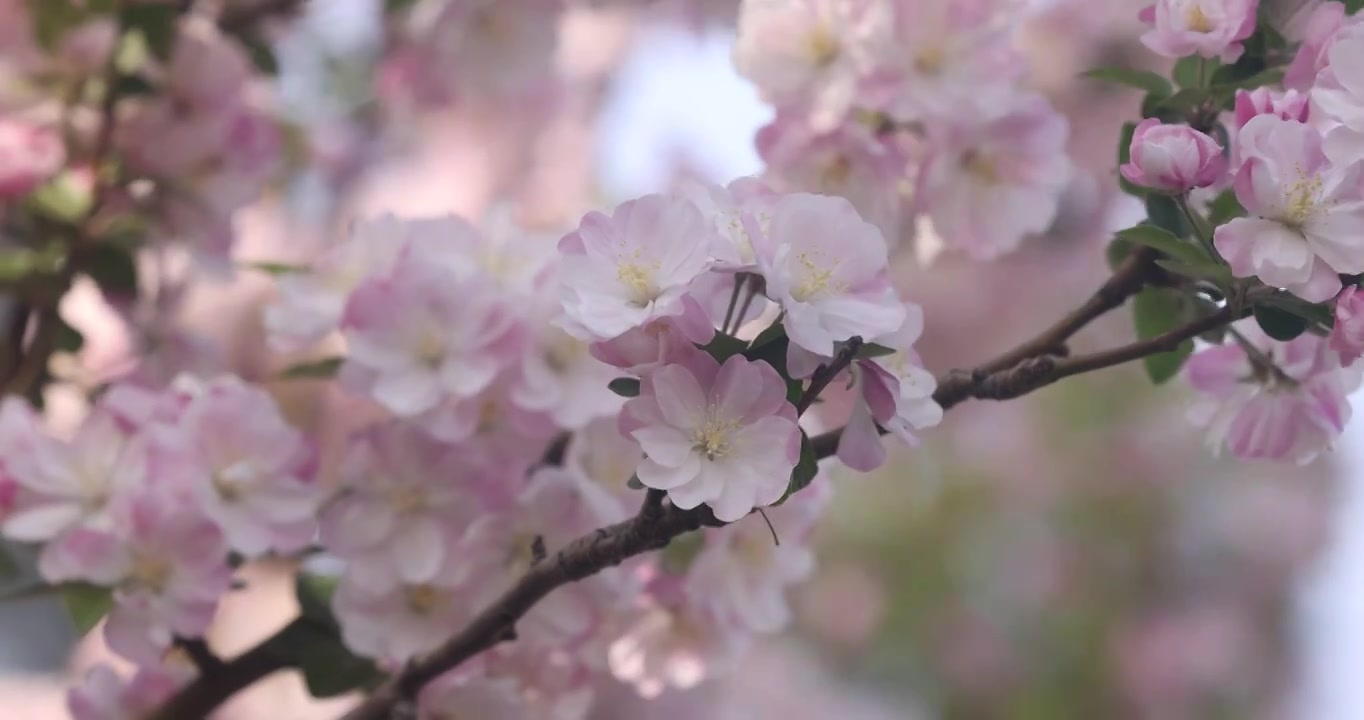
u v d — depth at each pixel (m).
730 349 1.38
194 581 1.51
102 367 1.77
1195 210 1.45
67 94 1.69
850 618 3.44
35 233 1.67
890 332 1.38
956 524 3.47
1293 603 3.53
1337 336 1.37
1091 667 3.37
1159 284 1.45
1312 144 1.38
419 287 1.53
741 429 1.37
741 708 3.16
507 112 2.84
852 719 3.31
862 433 1.38
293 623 1.58
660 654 1.58
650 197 1.38
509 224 1.57
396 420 1.54
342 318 1.53
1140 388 3.46
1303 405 1.47
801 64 1.58
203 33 1.74
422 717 1.53
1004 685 3.37
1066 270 2.89
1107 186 2.51
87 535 1.50
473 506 1.54
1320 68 1.41
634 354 1.37
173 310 1.79
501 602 1.46
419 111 2.30
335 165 2.44
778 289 1.36
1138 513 3.46
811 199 1.38
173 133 1.70
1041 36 2.60
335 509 1.53
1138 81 1.49
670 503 1.40
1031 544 3.47
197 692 1.57
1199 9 1.45
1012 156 1.59
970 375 1.44
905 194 1.61
